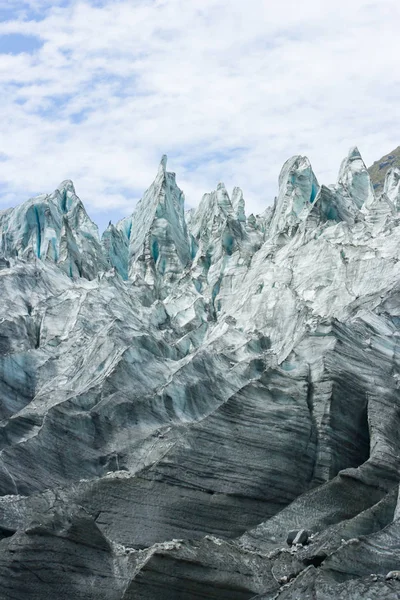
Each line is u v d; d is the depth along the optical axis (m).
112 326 70.56
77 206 102.06
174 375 63.69
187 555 46.19
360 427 59.19
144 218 102.19
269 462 56.12
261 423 57.75
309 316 69.75
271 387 59.72
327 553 46.91
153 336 74.62
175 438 58.50
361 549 45.72
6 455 57.12
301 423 58.12
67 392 65.94
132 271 92.75
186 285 87.31
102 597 45.69
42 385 69.50
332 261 77.69
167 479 54.47
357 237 81.06
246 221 98.31
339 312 71.19
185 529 52.97
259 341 70.50
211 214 101.44
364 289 74.06
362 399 59.88
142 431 60.41
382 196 87.62
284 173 99.00
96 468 58.59
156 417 61.56
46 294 82.31
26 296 81.06
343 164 100.62
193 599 45.59
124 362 64.62
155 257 93.44
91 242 97.88
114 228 103.44
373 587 42.81
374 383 60.72
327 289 74.81
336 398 59.34
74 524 47.31
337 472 57.09
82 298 78.88
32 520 47.25
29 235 99.44
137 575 45.47
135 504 53.31
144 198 105.56
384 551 45.94
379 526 49.88
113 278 83.69
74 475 57.97
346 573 44.72
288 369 62.12
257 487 55.09
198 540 48.16
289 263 80.88
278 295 74.88
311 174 95.81
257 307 75.88
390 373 62.38
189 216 113.75
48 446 58.53
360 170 98.12
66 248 90.25
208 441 56.38
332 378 59.88
